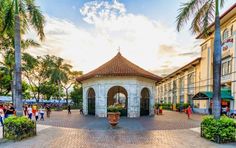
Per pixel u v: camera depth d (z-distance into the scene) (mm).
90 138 12172
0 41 26125
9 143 10664
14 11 13539
